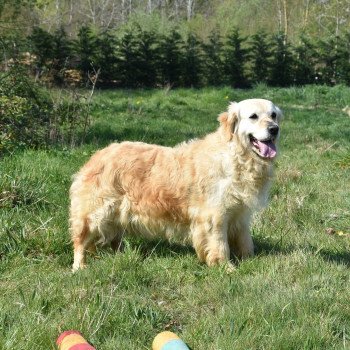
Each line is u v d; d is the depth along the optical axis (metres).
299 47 44.03
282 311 6.24
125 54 42.00
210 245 8.38
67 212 9.74
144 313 6.36
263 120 8.06
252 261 8.07
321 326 5.95
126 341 5.80
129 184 8.55
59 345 5.42
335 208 11.65
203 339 5.84
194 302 6.92
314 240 9.38
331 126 22.86
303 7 68.25
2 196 10.02
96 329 5.89
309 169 15.43
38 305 6.48
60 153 14.17
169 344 5.21
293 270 7.70
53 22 59.94
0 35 19.50
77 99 17.70
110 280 7.39
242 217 8.51
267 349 5.58
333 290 6.91
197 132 20.81
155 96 32.59
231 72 43.06
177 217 8.51
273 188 12.69
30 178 10.91
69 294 6.87
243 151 8.17
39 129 15.57
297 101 33.72
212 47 43.53
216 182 8.23
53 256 8.59
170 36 44.34
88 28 42.28
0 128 14.92
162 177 8.44
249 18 70.56
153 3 88.12
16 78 15.95
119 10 81.75
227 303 6.75
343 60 43.34
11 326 5.97
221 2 80.94
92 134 18.09
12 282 7.45
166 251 8.80
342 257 8.56
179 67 42.53
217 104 30.86
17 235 8.70
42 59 37.62
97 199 8.62
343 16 63.34
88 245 8.80
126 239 9.00
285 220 10.46
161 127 21.52
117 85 41.75
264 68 43.53
